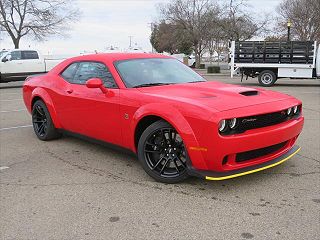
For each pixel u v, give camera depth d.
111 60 4.97
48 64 18.78
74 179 4.41
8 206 3.70
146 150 4.23
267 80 18.38
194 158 3.76
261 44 18.11
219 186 4.07
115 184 4.22
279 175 4.37
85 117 5.12
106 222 3.33
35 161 5.16
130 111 4.34
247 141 3.71
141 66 4.99
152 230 3.17
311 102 11.28
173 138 4.04
